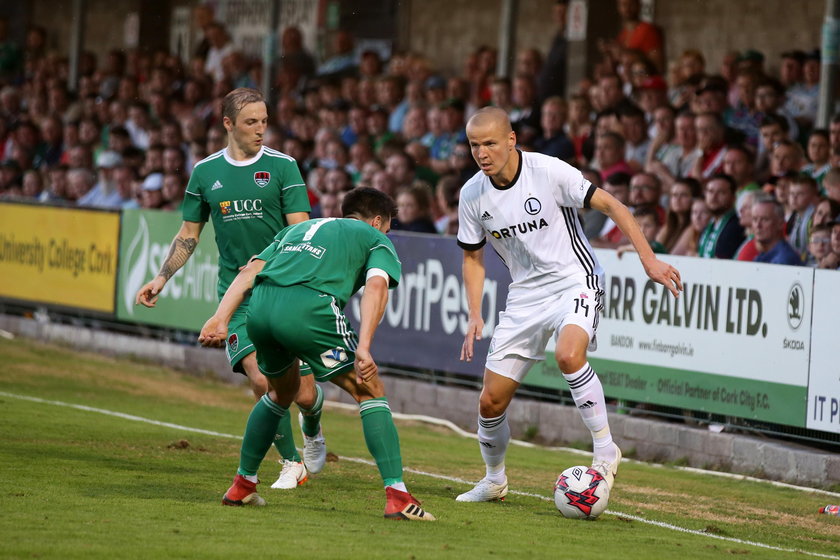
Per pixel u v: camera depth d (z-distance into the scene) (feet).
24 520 28.96
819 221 52.70
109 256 80.53
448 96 90.07
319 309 30.86
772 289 47.73
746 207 55.57
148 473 38.11
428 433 59.00
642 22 86.38
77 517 29.66
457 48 107.96
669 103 74.43
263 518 30.71
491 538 29.76
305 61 111.75
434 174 75.92
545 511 35.58
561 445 56.49
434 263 61.93
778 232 52.44
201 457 42.73
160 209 82.02
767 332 47.91
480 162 34.78
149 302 38.55
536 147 75.20
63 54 143.02
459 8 107.45
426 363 62.49
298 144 85.81
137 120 106.73
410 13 111.34
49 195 98.17
